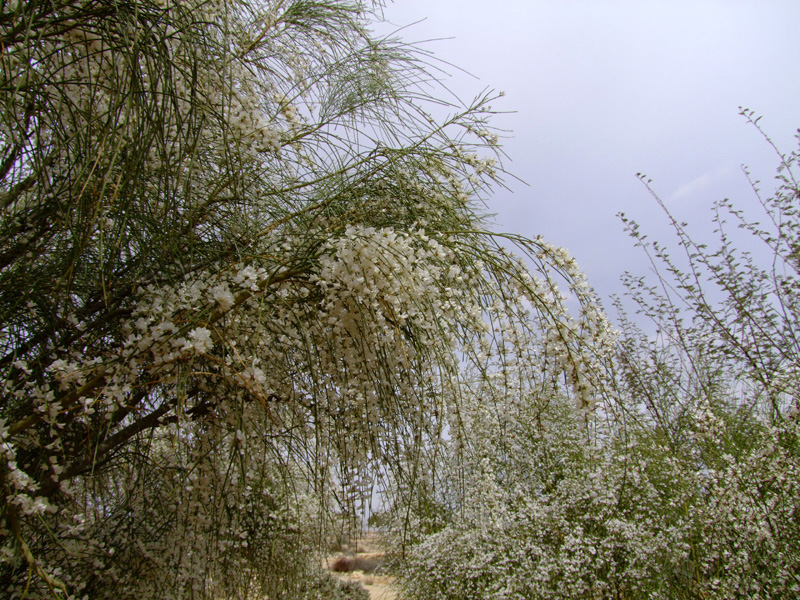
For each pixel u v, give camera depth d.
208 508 1.79
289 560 3.21
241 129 1.68
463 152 1.98
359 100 2.22
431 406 1.61
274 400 1.64
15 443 1.29
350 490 1.60
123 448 1.73
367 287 1.40
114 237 1.43
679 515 3.60
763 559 2.69
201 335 1.26
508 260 1.70
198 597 1.94
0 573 1.46
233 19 1.96
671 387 3.90
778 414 2.91
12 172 1.44
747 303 3.20
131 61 1.28
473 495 3.71
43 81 1.32
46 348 1.53
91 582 1.80
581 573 3.42
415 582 4.58
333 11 2.35
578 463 4.06
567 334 1.58
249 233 1.75
